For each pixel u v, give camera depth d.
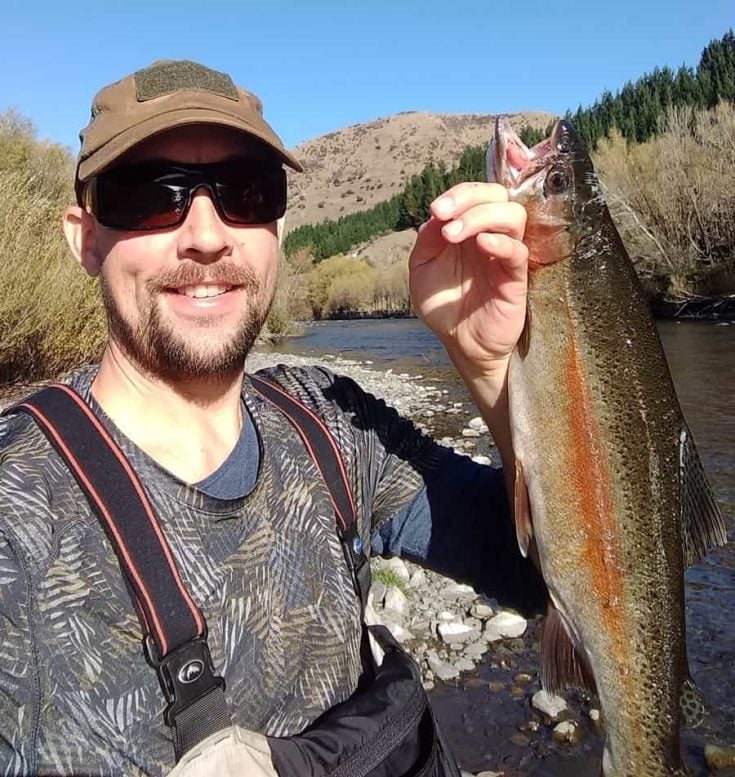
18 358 3.54
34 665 0.36
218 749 0.38
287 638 0.44
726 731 1.06
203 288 0.48
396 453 0.59
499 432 0.57
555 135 0.57
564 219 0.55
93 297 3.71
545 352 0.55
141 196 0.46
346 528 0.50
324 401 0.56
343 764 0.42
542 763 1.00
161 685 0.38
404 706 0.45
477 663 1.25
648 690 0.55
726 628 1.34
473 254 0.50
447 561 0.57
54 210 3.75
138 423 0.46
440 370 5.41
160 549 0.40
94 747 0.37
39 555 0.37
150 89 0.47
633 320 0.57
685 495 0.58
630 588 0.55
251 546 0.44
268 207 0.50
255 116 0.49
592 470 0.55
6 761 0.35
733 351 4.75
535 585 0.59
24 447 0.41
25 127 6.49
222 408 0.48
